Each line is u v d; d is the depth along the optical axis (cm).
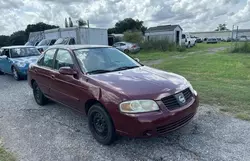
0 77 961
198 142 311
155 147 304
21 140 340
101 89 304
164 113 273
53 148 314
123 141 323
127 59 434
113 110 283
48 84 441
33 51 962
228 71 894
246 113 409
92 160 281
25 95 614
